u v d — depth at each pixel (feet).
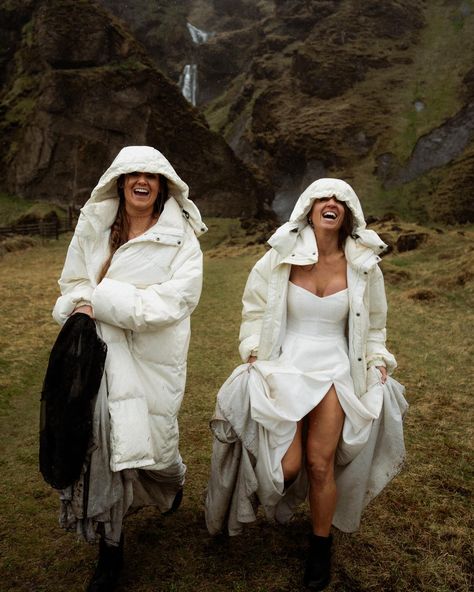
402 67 158.40
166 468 7.98
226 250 62.95
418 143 131.03
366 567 7.82
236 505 7.87
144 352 7.46
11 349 19.98
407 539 8.46
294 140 143.33
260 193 132.46
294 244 8.00
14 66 131.75
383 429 8.05
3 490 10.17
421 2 184.55
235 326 24.17
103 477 6.85
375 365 8.19
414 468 10.62
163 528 8.81
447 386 15.55
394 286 31.42
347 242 8.13
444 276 31.30
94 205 7.60
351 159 134.92
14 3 134.31
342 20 173.37
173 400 7.71
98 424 6.82
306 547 8.38
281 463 7.47
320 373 7.73
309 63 160.56
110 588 7.22
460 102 139.03
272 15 231.91
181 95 127.03
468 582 7.54
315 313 8.09
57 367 6.86
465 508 9.30
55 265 46.98
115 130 115.65
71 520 7.09
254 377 7.80
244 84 203.62
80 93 112.98
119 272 7.45
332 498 7.49
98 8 121.29
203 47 233.96
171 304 7.31
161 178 7.80
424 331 21.89
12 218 102.42
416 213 111.14
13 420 13.88
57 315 7.63
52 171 112.06
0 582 7.54
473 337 20.80
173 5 260.42
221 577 7.64
